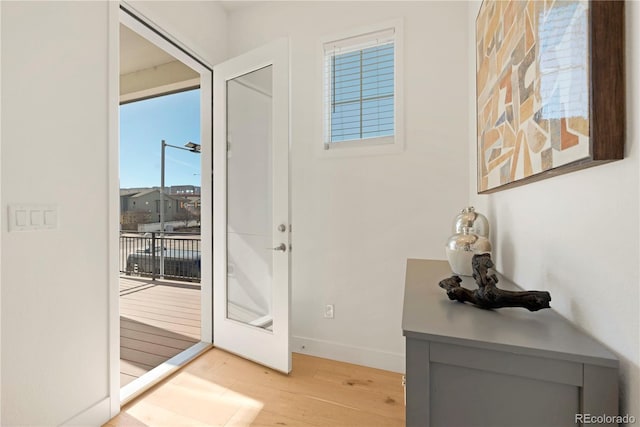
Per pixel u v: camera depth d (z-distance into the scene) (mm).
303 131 2320
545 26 741
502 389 606
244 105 2277
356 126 2238
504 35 1061
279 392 1828
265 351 2111
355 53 2229
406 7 2045
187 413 1637
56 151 1349
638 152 506
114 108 1598
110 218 1578
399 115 2066
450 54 1960
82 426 1439
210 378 1978
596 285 623
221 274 2395
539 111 776
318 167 2279
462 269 1258
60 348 1363
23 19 1233
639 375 508
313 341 2289
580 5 582
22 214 1232
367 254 2164
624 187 538
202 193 2510
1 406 1175
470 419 628
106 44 1557
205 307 2508
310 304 2301
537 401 586
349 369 2098
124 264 4859
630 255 527
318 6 2283
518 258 1089
